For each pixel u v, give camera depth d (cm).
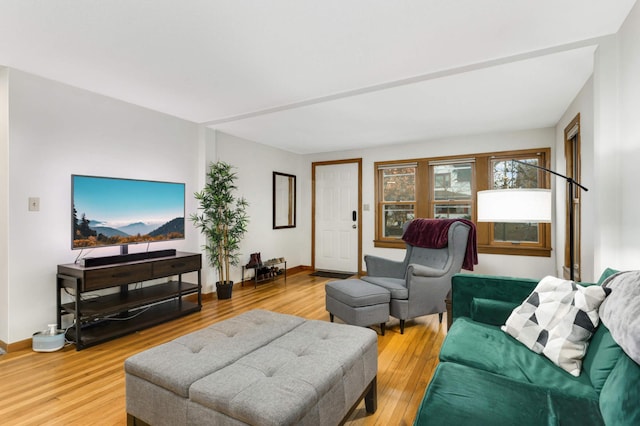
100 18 185
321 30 197
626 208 192
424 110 341
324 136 455
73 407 180
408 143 496
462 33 201
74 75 261
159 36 204
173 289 331
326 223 571
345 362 151
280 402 119
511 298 200
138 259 306
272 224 520
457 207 468
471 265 316
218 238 392
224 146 435
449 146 465
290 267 561
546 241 411
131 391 153
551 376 134
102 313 264
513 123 391
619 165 202
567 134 335
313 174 580
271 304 377
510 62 232
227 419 122
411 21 188
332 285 304
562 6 175
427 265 326
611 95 205
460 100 311
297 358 153
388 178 522
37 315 262
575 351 142
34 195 260
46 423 166
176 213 362
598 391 119
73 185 277
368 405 175
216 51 222
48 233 268
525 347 160
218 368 147
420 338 277
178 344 169
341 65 244
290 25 192
